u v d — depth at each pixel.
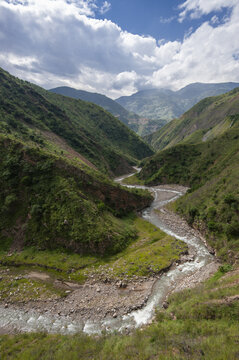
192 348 16.47
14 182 52.47
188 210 65.44
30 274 39.41
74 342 22.42
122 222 59.53
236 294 22.55
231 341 16.34
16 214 49.62
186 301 26.20
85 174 61.19
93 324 27.72
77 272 39.59
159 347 17.75
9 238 46.94
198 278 35.31
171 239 52.56
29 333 26.22
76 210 48.19
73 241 44.78
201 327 19.94
